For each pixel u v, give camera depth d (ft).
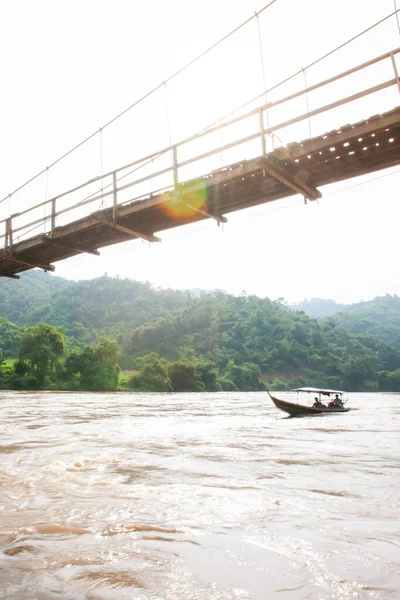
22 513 16.15
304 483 21.94
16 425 52.80
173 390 298.35
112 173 47.42
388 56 29.50
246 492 19.79
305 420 68.69
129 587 10.00
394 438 43.78
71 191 52.44
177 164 40.98
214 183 38.99
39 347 251.60
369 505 17.66
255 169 35.94
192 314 536.83
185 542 13.12
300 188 38.32
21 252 60.23
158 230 49.93
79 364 261.24
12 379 241.35
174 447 35.42
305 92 33.14
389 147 32.73
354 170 35.99
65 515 15.89
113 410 90.48
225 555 12.03
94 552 12.24
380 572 10.89
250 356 465.06
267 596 9.57
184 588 9.95
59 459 28.07
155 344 468.75
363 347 553.23
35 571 10.91
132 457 29.60
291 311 612.29
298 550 12.45
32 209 58.34
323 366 486.38
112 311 642.63
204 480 22.40
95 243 55.83
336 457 31.07
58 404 110.93
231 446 36.63
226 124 37.47
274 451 33.86
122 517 15.70
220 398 187.21
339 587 10.02
